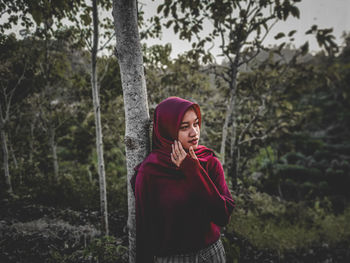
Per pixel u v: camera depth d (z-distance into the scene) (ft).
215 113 17.01
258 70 13.39
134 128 4.37
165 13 10.07
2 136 17.92
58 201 18.66
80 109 23.35
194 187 3.41
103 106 19.21
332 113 44.73
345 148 39.22
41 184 20.56
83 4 10.22
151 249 3.84
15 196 17.12
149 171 3.71
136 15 4.30
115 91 18.45
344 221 18.69
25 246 11.01
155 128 3.96
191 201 3.72
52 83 21.30
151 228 3.81
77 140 24.49
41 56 18.97
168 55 16.07
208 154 4.22
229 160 16.84
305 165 36.09
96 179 24.73
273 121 18.25
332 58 9.97
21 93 19.67
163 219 3.77
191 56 12.63
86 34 11.27
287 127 17.70
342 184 29.43
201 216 3.86
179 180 3.69
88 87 19.31
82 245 11.54
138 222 3.80
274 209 19.10
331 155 37.96
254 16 10.59
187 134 3.56
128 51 4.18
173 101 3.73
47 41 17.29
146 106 4.50
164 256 3.93
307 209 20.72
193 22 10.75
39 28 15.23
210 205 3.50
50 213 15.93
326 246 14.89
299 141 37.06
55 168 22.61
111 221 16.19
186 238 3.77
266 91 14.71
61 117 23.24
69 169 27.86
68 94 22.97
